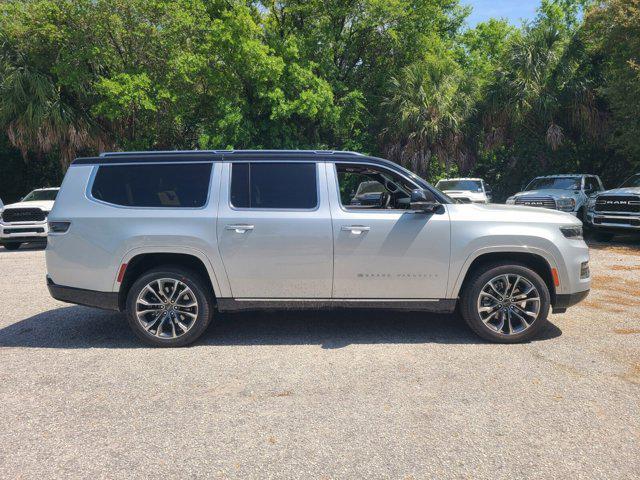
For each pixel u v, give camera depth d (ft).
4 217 41.78
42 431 10.11
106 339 16.37
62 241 15.55
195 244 15.24
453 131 66.39
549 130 64.80
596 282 24.62
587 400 11.31
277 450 9.34
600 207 39.37
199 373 13.24
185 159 15.93
